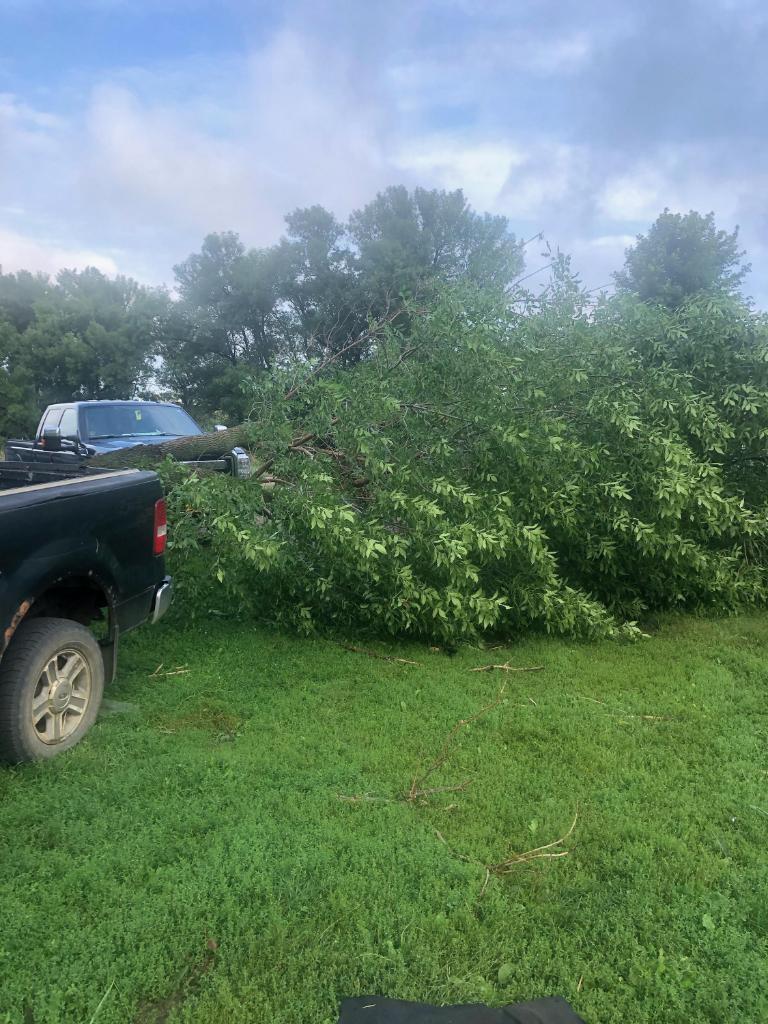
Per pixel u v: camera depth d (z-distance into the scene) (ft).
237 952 7.59
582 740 12.93
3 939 7.63
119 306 158.40
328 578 17.43
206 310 145.69
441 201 133.49
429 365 19.02
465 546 16.48
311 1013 6.95
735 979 7.54
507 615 19.06
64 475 13.99
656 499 18.22
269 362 20.04
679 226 94.58
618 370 19.47
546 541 19.31
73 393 157.28
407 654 17.52
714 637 19.34
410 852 9.46
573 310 20.86
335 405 18.42
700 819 10.48
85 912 8.14
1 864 8.87
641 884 8.93
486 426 18.30
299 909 8.27
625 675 16.43
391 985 7.32
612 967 7.70
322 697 14.71
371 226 137.69
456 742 12.82
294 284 137.49
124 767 11.32
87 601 13.84
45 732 11.59
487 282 20.74
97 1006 6.93
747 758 12.49
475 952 7.79
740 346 21.09
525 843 9.83
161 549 14.57
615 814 10.52
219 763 11.53
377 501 17.83
